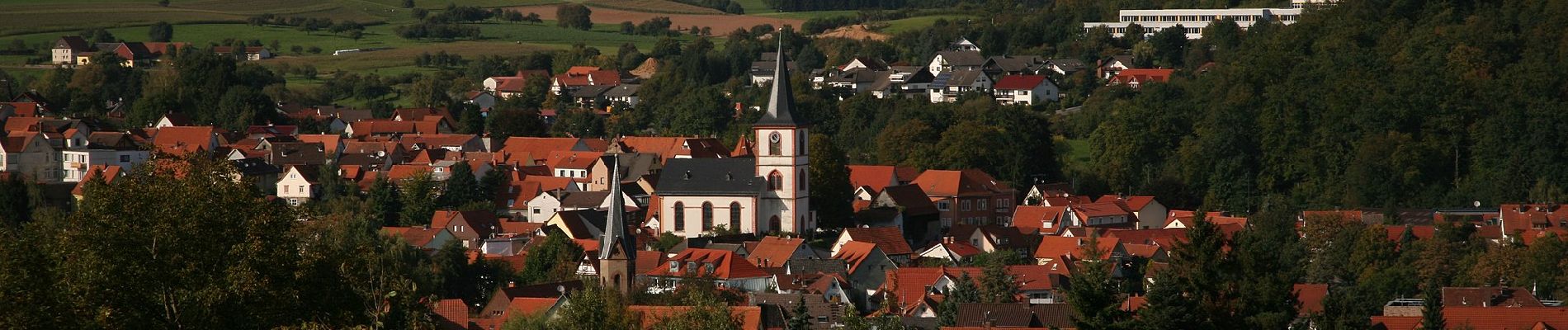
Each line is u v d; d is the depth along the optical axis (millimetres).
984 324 118750
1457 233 174125
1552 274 150625
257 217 67312
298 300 66188
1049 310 119938
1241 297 85000
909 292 142125
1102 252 160625
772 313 126562
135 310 64812
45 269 64938
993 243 178375
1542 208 184625
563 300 119750
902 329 103125
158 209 66375
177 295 65688
